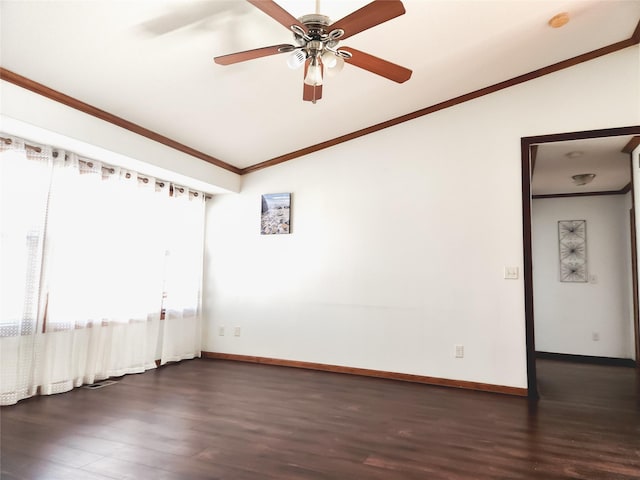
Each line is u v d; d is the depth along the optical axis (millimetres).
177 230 4848
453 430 2773
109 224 3994
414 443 2543
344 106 3992
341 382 4043
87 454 2330
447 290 4059
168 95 3381
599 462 2311
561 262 5871
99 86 3113
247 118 3975
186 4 2422
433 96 4027
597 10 3035
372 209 4461
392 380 4156
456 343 3977
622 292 5535
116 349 4082
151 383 3904
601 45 3561
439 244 4129
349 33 2137
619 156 4582
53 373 3473
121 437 2580
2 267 3133
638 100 3551
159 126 3883
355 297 4465
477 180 4016
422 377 4082
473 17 2955
